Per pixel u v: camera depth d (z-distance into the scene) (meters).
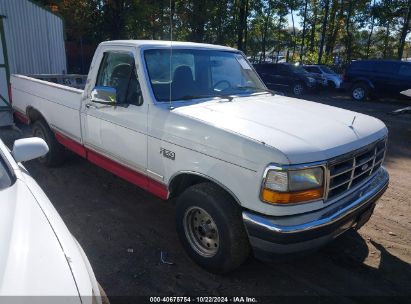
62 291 1.76
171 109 3.51
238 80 4.57
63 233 2.23
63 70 11.33
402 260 3.81
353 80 17.55
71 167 6.02
